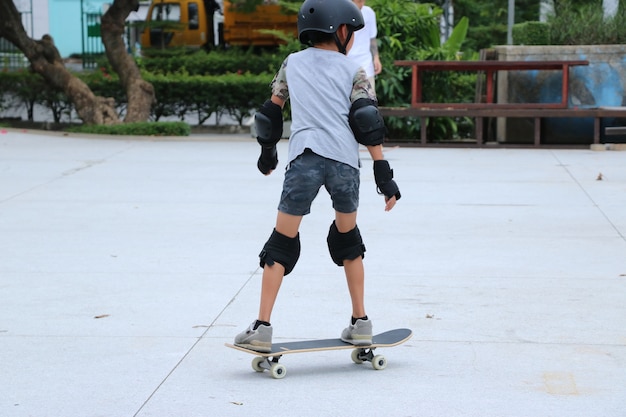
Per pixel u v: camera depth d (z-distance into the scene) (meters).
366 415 4.85
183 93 20.39
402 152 16.09
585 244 9.02
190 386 5.32
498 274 7.91
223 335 6.30
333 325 6.45
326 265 8.25
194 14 32.09
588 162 14.57
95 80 20.80
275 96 5.70
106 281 7.73
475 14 30.89
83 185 12.52
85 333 6.34
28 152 15.80
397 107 17.75
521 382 5.36
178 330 6.40
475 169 13.95
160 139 17.81
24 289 7.48
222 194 11.86
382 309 6.87
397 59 18.12
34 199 11.52
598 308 6.86
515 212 10.64
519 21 30.27
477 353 5.89
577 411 4.90
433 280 7.72
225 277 7.85
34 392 5.22
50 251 8.82
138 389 5.27
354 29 5.65
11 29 19.33
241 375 5.53
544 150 16.25
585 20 17.95
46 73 19.55
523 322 6.53
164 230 9.77
